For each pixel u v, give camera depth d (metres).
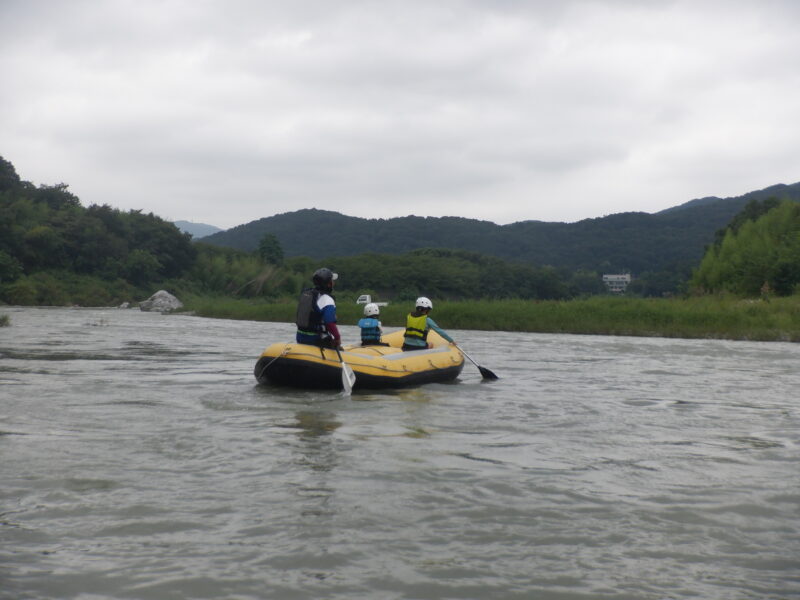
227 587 2.65
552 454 4.88
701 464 4.64
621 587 2.71
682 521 3.47
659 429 5.94
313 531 3.24
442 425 5.93
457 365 9.84
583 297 31.00
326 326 8.57
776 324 21.36
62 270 63.41
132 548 3.01
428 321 10.03
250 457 4.60
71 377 9.05
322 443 5.06
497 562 2.93
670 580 2.77
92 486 3.89
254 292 72.06
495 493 3.88
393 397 7.74
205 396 7.51
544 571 2.84
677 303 27.77
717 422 6.34
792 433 5.82
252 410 6.58
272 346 8.55
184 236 74.62
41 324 25.00
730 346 17.39
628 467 4.53
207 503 3.62
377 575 2.78
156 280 70.00
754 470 4.49
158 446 4.90
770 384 9.42
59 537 3.12
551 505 3.68
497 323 25.28
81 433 5.33
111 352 13.36
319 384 8.33
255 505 3.59
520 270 104.19
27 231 62.00
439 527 3.32
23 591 2.58
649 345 17.48
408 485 3.99
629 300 28.91
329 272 8.83
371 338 10.00
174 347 15.07
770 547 3.14
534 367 11.63
